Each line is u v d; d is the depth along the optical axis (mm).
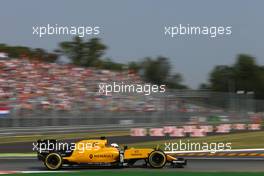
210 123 103062
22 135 74375
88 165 37000
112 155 35000
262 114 129375
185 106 106438
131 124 91812
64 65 119375
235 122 112625
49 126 79000
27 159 44062
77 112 87000
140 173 32156
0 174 32562
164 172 32688
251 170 34188
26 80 103188
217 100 114125
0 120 75062
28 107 87188
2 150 53000
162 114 101062
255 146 56750
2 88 94688
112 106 101062
